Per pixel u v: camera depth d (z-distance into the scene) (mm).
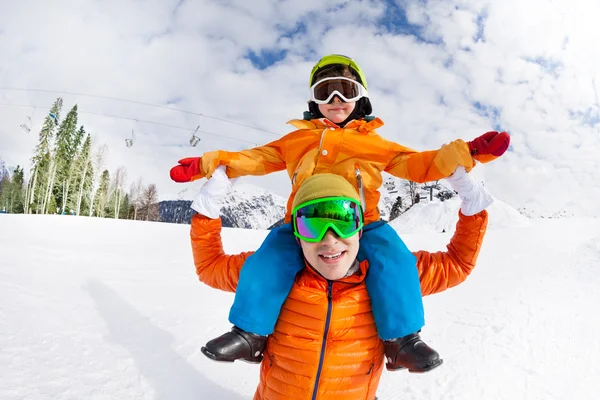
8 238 9227
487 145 1991
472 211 2178
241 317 2000
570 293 7648
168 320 4984
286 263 2070
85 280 6270
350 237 1903
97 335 4227
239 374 3871
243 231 15875
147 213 59969
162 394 3322
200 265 2369
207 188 2238
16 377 3188
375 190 2328
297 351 2043
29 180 45500
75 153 46594
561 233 16203
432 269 2240
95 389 3227
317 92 2506
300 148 2381
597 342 5160
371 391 2160
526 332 5512
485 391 3895
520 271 9781
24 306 4680
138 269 7723
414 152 2289
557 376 4242
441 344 5148
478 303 7055
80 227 12492
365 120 2615
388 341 2018
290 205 2348
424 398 3738
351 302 2045
